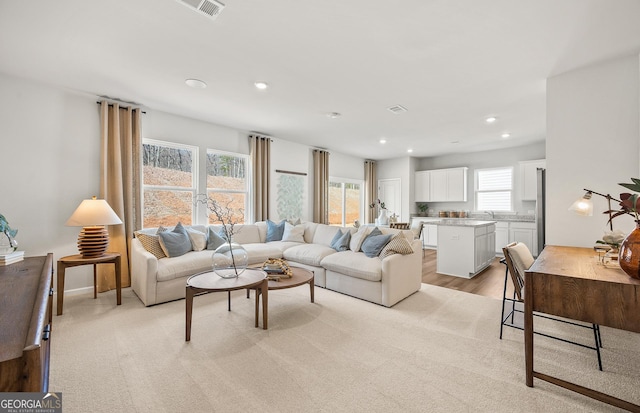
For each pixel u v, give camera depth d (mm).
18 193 3027
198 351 2100
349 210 7605
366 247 3602
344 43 2311
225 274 2650
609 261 1961
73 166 3350
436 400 1588
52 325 2494
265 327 2482
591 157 2660
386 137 5594
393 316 2797
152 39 2268
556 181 2832
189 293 2285
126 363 1928
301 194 6176
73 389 1647
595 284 1536
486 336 2369
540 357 2023
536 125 4680
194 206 4457
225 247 2729
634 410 1402
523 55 2486
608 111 2586
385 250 3402
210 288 2266
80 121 3395
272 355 2055
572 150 2752
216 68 2748
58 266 2805
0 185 2932
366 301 3230
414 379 1780
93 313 2801
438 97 3479
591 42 2277
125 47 2387
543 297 1679
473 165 7180
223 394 1623
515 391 1666
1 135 2930
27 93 3059
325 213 6590
